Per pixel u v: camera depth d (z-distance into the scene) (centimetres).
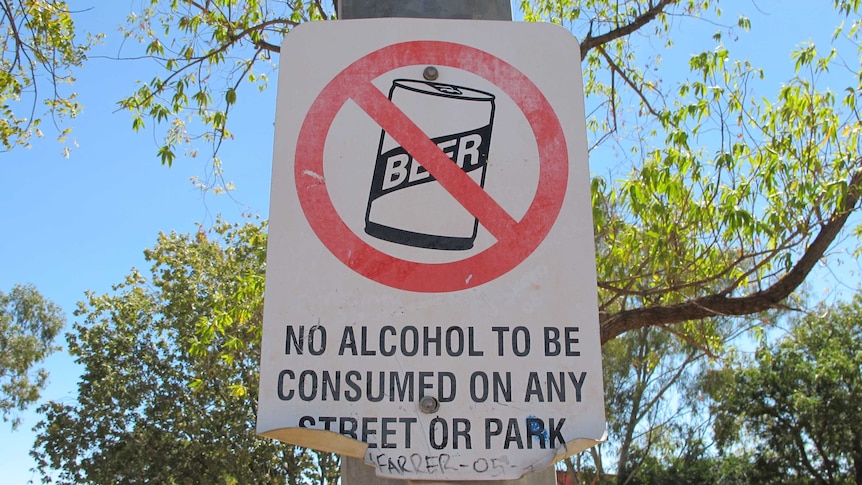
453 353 207
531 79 235
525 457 200
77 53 611
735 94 602
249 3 645
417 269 214
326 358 206
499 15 276
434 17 269
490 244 217
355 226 218
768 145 586
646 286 725
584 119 232
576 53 239
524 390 205
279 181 221
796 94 586
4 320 3167
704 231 607
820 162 575
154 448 1953
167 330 2062
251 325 791
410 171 224
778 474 2758
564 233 219
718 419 2673
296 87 230
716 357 702
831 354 2536
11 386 3069
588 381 206
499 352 208
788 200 549
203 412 1942
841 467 2667
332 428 200
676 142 561
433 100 231
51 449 1958
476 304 212
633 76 686
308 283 212
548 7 724
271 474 2020
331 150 225
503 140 228
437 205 220
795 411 2638
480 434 201
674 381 2052
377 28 238
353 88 231
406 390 204
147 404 1995
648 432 2222
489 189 222
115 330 2095
